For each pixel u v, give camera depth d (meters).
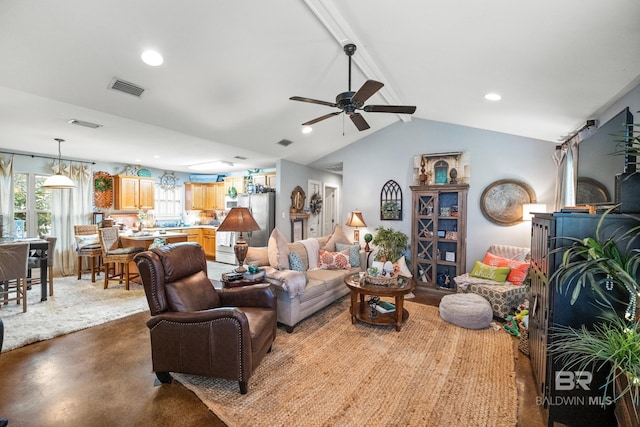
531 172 4.19
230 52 2.50
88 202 6.04
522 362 2.55
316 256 4.41
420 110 4.32
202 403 2.00
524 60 2.20
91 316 3.46
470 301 3.41
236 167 7.14
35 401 1.99
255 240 6.19
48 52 2.20
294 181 6.28
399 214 5.18
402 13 1.97
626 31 1.64
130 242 5.14
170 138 4.36
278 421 1.83
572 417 1.76
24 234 5.24
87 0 1.80
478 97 3.17
